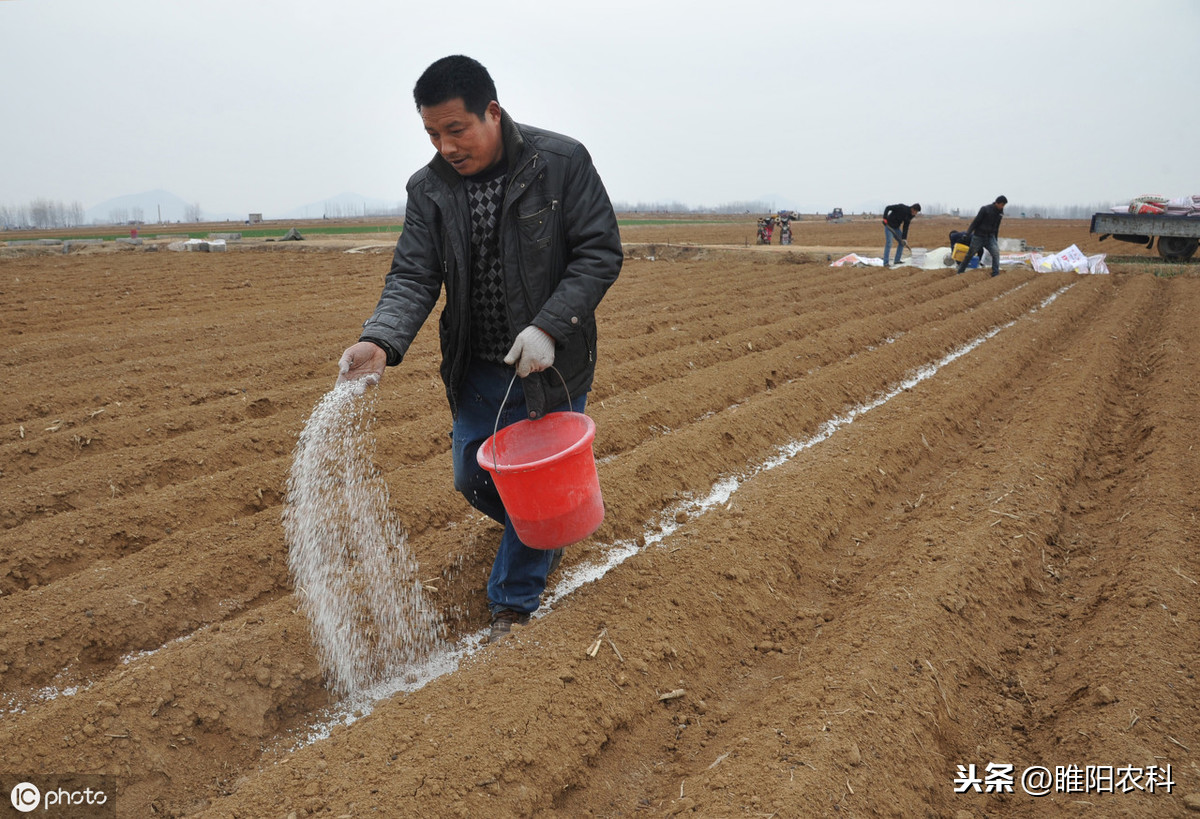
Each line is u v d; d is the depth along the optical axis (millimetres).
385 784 2543
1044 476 5090
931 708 2982
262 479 5051
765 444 6230
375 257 21297
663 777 2863
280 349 8648
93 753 2770
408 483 4953
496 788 2584
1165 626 3352
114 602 3650
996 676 3363
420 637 3676
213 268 18109
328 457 5113
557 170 2990
